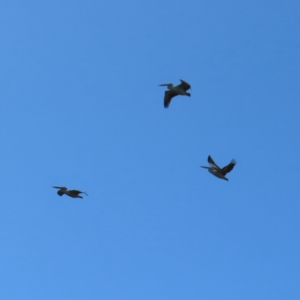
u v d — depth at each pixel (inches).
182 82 1657.2
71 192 1530.5
